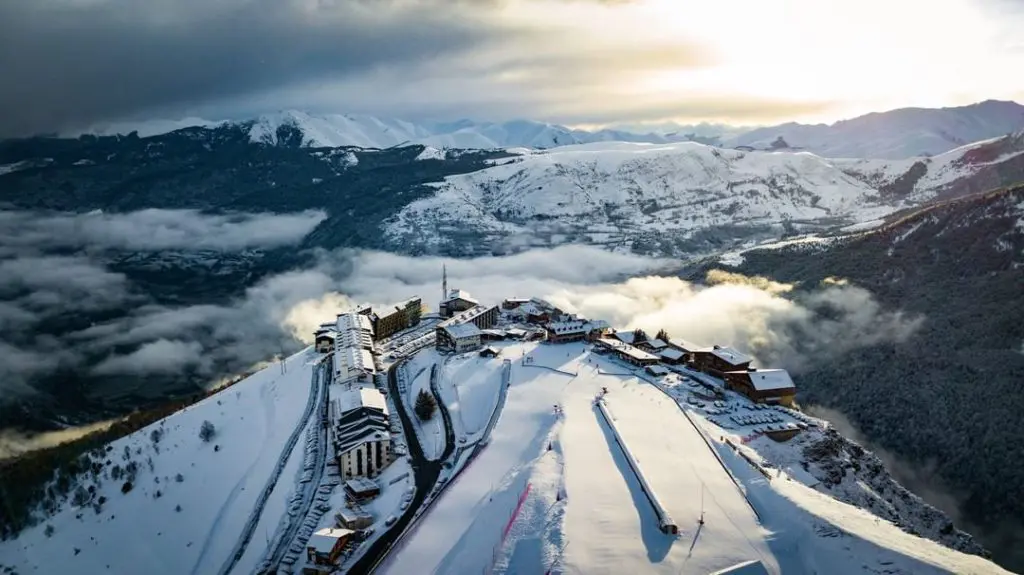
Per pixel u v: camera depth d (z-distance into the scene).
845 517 115.75
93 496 178.88
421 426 182.12
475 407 188.50
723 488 127.56
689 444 149.75
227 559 140.62
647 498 122.88
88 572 152.25
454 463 158.12
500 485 134.38
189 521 161.12
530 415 171.62
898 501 157.75
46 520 173.25
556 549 106.62
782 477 137.38
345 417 174.75
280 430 192.25
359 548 126.75
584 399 181.12
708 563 103.44
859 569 100.31
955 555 104.56
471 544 114.94
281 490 158.50
